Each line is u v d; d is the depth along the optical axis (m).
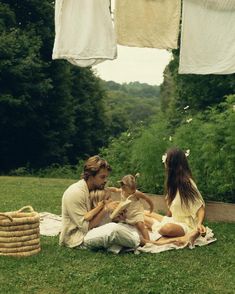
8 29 28.23
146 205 10.59
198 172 10.33
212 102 24.17
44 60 30.92
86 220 7.26
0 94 27.53
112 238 7.00
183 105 25.69
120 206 7.41
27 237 6.88
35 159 33.12
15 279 5.93
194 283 5.88
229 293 5.62
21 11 29.88
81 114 38.12
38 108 31.53
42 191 13.64
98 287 5.68
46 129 32.69
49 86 28.78
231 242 7.91
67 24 7.33
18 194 12.83
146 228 7.83
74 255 6.93
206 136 10.06
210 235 8.00
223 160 9.90
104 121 42.12
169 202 7.93
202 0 7.02
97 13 7.26
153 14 7.22
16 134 31.69
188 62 7.14
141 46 7.28
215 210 9.77
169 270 6.34
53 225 8.84
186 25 7.10
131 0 7.22
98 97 41.84
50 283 5.83
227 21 7.01
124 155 11.96
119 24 7.25
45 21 30.41
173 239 7.51
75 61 7.45
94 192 7.41
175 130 11.43
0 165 32.47
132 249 7.17
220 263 6.73
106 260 6.72
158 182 10.95
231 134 9.78
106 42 7.27
